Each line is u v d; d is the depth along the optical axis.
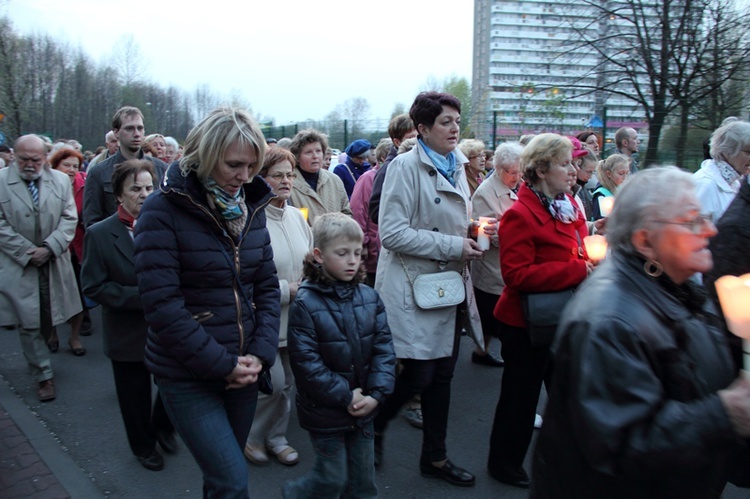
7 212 4.67
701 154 10.20
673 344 1.55
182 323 2.22
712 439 1.43
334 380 2.60
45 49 36.28
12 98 24.77
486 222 3.38
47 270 4.88
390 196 3.24
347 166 7.45
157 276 2.22
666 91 14.66
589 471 1.62
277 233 3.64
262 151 2.30
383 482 3.47
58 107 37.22
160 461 3.64
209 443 2.30
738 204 2.76
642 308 1.56
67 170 6.59
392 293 3.28
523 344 3.24
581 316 1.59
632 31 15.42
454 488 3.40
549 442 1.72
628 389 1.46
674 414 1.44
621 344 1.50
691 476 1.57
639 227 1.63
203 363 2.24
